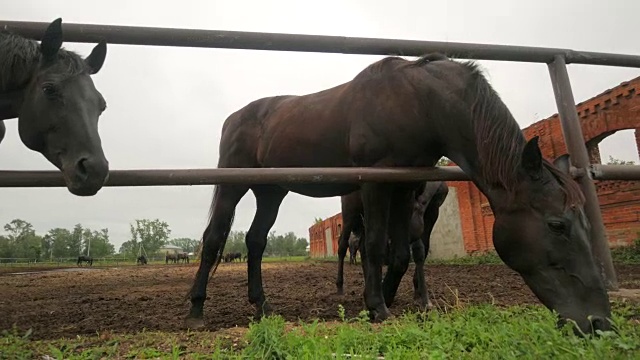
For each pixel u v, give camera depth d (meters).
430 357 1.67
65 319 4.04
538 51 3.55
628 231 9.88
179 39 3.03
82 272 16.34
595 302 2.11
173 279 10.55
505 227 2.43
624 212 9.99
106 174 2.43
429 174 3.00
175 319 3.89
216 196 4.10
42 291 7.66
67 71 2.58
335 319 3.48
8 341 2.43
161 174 2.63
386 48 3.38
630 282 4.98
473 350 1.82
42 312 4.61
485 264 12.02
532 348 1.71
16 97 2.75
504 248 2.44
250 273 4.20
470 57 3.48
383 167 3.09
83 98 2.55
